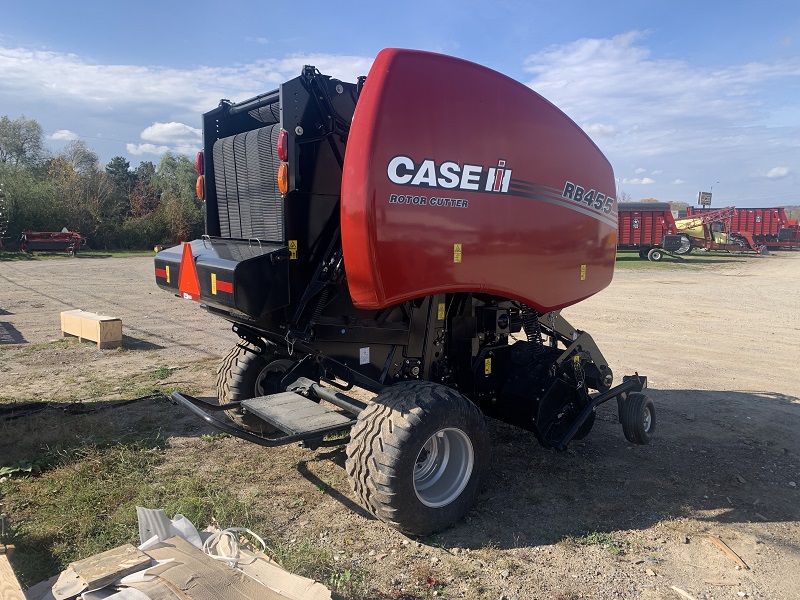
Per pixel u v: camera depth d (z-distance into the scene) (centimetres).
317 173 387
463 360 466
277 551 330
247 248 399
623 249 3481
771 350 1024
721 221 4209
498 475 478
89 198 4262
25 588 297
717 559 362
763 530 400
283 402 418
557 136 446
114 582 251
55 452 468
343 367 411
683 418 638
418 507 358
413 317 423
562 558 357
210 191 473
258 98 423
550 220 443
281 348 500
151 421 566
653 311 1463
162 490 417
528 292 437
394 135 348
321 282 386
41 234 3331
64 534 352
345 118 393
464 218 384
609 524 402
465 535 381
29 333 1027
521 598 315
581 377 514
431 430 358
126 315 1236
